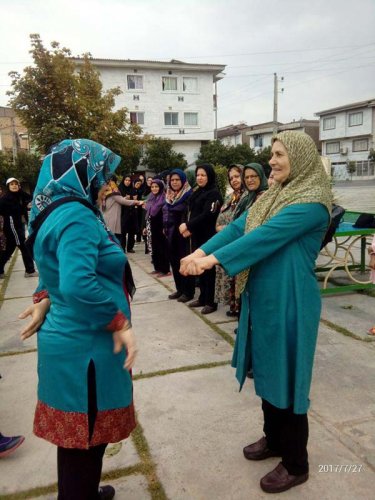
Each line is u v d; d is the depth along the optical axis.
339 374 3.28
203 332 4.26
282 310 1.94
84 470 1.64
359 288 5.26
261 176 3.86
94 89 18.34
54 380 1.58
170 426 2.68
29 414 2.89
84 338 1.55
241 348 2.15
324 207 1.93
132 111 35.91
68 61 17.48
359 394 2.99
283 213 1.89
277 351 1.98
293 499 2.06
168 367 3.49
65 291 1.41
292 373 1.98
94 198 1.69
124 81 35.38
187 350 3.83
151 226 6.73
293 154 1.93
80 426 1.55
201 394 3.05
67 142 1.64
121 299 1.65
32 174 26.97
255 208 2.12
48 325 1.62
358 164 45.53
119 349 1.57
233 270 1.89
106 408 1.59
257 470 2.27
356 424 2.64
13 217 7.02
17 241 7.07
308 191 1.91
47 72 16.86
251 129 55.03
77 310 1.46
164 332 4.30
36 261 1.60
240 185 4.32
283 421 2.12
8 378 3.44
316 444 2.45
